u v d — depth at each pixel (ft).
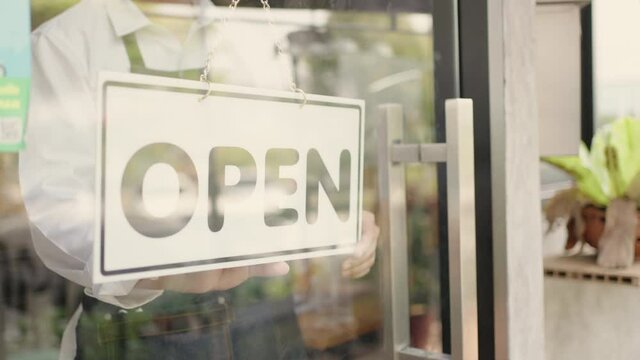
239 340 2.91
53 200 2.34
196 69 2.73
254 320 2.97
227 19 2.85
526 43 3.65
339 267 3.26
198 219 2.43
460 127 3.10
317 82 3.16
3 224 2.29
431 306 3.53
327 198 2.85
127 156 2.25
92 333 2.51
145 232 2.30
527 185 3.69
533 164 3.75
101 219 2.20
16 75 2.21
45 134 2.33
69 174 2.34
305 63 3.12
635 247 5.83
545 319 5.23
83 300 2.51
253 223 2.58
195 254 2.42
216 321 2.82
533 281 3.76
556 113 5.75
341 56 3.26
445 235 3.51
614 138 5.77
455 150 3.11
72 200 2.36
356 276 3.33
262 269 2.91
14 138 2.24
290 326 3.12
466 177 3.13
